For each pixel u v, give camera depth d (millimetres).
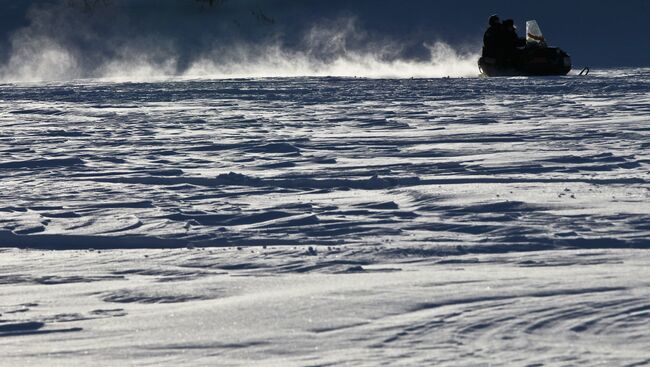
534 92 69438
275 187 27859
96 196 26328
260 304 13438
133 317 13094
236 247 18844
